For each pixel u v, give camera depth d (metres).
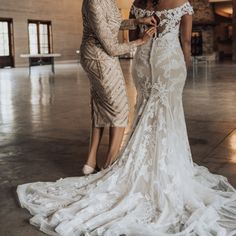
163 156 3.04
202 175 3.41
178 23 3.14
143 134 3.15
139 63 3.25
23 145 5.00
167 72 3.13
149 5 3.18
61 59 28.09
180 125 3.26
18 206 3.09
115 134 3.62
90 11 3.30
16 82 13.73
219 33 30.62
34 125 6.26
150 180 3.03
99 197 2.98
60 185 3.30
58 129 5.94
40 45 26.38
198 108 7.50
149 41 3.19
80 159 4.34
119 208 2.83
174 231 2.59
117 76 3.53
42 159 4.38
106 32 3.32
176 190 2.96
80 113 7.32
